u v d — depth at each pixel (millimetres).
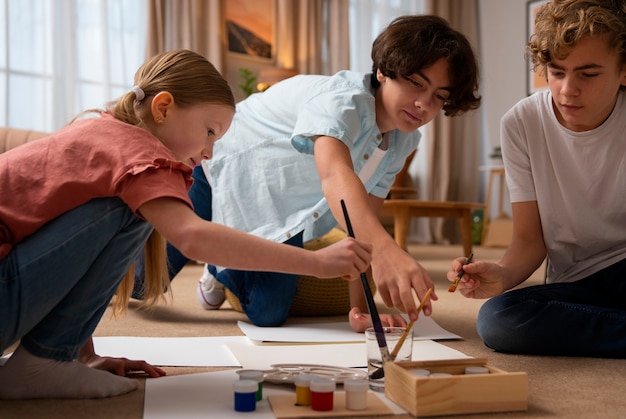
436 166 6145
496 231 5766
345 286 2059
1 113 3938
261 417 951
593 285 1607
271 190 1915
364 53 5738
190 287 2795
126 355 1362
